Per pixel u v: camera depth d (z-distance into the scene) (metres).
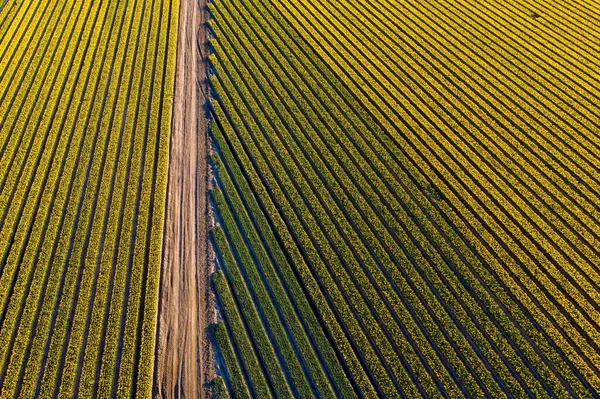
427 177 25.52
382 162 26.31
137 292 21.17
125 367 19.05
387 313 20.50
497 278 21.80
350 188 25.06
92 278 21.75
